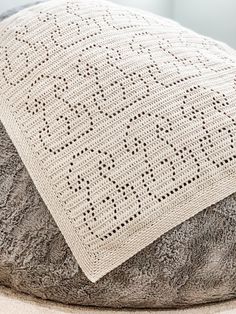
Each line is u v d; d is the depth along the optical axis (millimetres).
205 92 726
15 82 773
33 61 769
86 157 698
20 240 699
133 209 674
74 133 713
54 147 716
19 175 727
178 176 685
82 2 831
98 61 745
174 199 681
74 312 704
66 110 726
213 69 763
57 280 687
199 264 686
